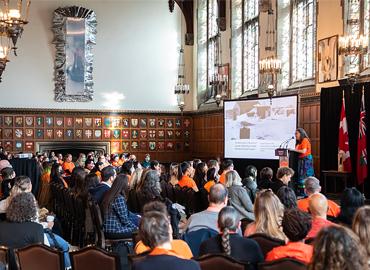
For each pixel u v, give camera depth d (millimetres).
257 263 4969
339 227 3178
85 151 28906
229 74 26453
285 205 7031
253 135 20516
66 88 28484
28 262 5805
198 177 13945
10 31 12789
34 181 16047
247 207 8734
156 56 29938
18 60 27953
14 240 6133
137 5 29734
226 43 26969
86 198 10531
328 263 3055
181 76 29875
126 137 29422
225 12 27047
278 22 22047
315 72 19125
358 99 15969
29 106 28062
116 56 29344
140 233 4418
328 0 18359
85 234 10422
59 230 11773
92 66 28953
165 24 30109
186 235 6641
